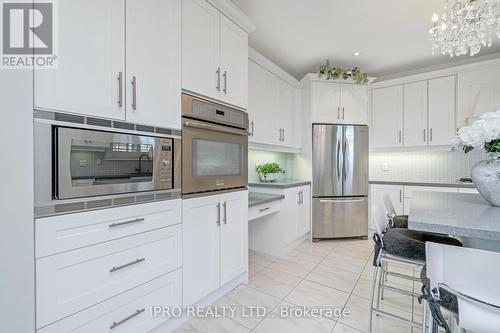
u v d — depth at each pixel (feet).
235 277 7.01
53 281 3.45
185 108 5.41
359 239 12.01
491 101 10.16
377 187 12.33
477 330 2.63
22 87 3.18
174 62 5.15
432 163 12.48
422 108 11.77
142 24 4.52
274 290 7.13
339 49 10.13
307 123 11.93
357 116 11.93
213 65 6.14
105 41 3.97
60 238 3.51
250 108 9.14
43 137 3.33
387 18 7.90
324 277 7.98
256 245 10.41
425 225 3.29
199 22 5.74
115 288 4.17
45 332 3.38
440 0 6.88
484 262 2.61
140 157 4.55
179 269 5.31
